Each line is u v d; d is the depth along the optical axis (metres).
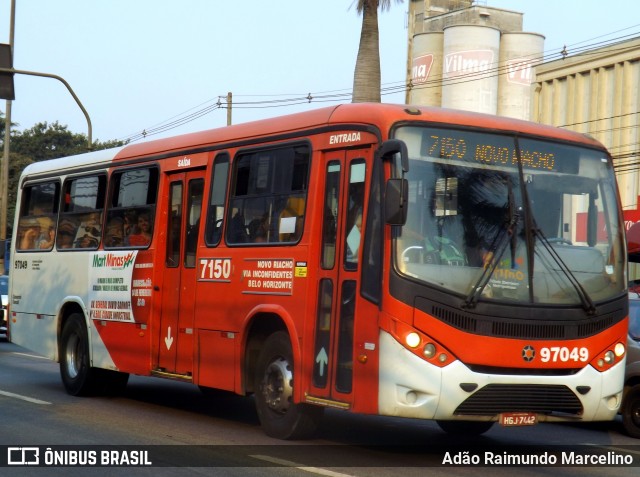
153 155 12.88
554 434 12.05
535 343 8.98
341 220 9.57
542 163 9.58
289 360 10.23
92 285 13.91
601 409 9.30
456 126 9.30
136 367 12.73
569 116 43.75
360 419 12.61
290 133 10.42
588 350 9.24
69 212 14.84
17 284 16.14
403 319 8.70
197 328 11.54
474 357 8.76
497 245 9.06
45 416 11.97
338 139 9.70
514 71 56.81
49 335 14.99
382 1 25.70
